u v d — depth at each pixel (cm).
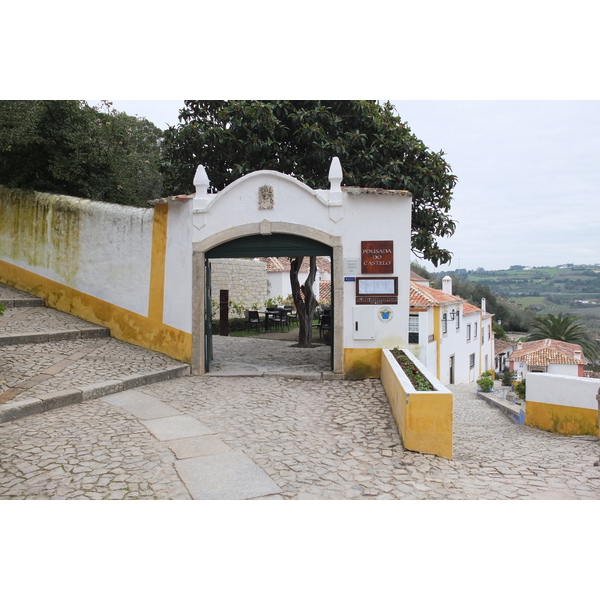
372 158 1209
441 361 2409
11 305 1153
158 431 619
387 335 923
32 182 1284
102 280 1112
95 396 757
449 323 2581
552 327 3869
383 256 913
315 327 1959
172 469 505
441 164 1280
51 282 1205
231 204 936
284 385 885
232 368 1021
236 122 1199
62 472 488
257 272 2488
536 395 982
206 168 1318
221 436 609
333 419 696
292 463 531
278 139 1248
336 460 547
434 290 2848
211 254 973
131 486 463
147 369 902
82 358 923
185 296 963
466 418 1393
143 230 1041
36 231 1232
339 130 1229
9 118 1164
